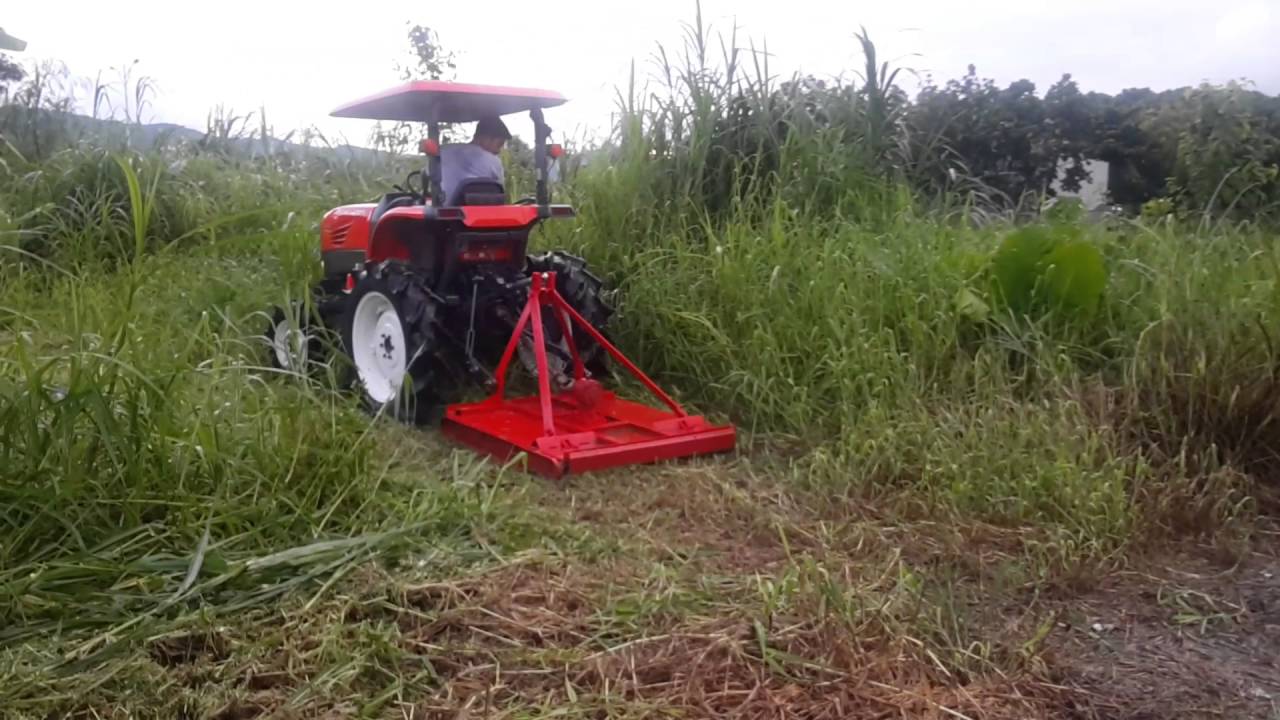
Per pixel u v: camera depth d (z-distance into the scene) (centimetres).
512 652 282
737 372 504
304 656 275
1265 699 274
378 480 371
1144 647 302
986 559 355
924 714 259
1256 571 353
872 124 673
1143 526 368
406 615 300
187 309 562
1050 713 265
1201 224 563
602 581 328
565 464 421
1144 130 842
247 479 356
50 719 253
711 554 360
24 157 848
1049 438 410
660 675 273
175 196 831
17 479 319
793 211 594
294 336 453
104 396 336
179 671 270
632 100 671
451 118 557
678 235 612
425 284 500
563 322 505
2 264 645
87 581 304
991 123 840
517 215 492
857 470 417
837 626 286
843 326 499
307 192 904
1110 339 482
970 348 499
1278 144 698
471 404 496
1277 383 422
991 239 579
